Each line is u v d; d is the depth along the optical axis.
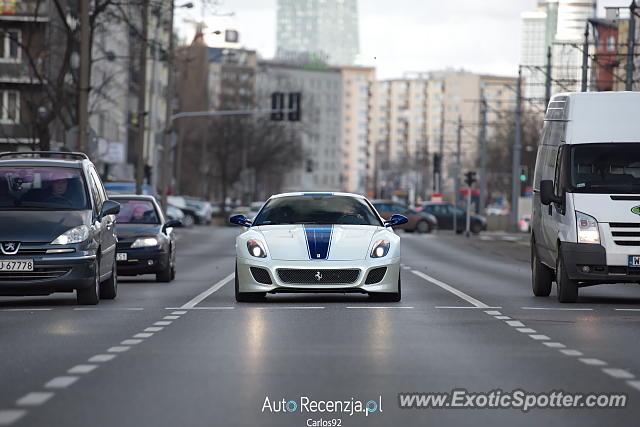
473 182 134.50
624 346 26.17
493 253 92.62
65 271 36.81
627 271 38.59
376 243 37.22
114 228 41.81
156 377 20.75
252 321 31.48
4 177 38.72
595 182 39.47
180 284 50.88
